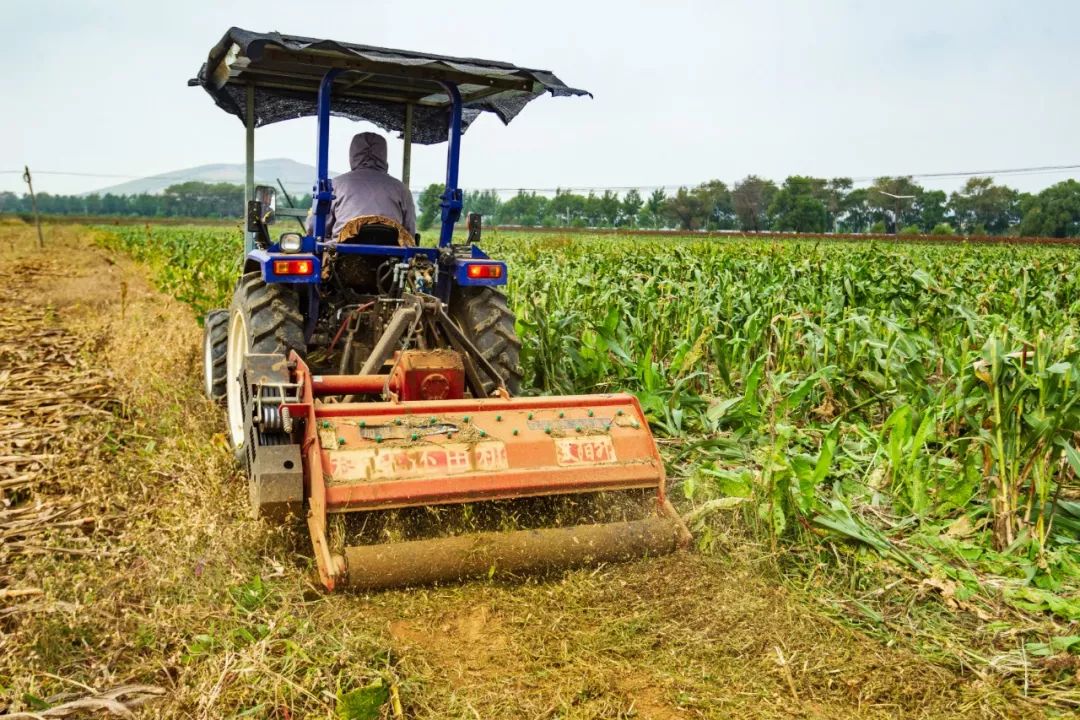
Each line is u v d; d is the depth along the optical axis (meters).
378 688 2.72
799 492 4.05
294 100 6.41
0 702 2.77
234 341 5.54
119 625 3.17
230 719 2.69
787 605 3.54
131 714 2.71
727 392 6.62
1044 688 3.03
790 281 9.69
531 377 7.06
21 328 10.70
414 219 5.72
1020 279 11.19
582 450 4.00
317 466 3.62
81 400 6.85
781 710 2.88
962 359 4.90
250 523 3.80
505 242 23.77
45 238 40.41
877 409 6.32
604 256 15.14
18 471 5.10
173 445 5.25
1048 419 3.97
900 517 4.47
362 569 3.46
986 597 3.66
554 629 3.33
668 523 3.94
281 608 3.34
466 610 3.47
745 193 88.50
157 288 16.67
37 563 3.65
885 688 2.99
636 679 3.05
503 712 2.81
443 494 3.70
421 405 3.91
